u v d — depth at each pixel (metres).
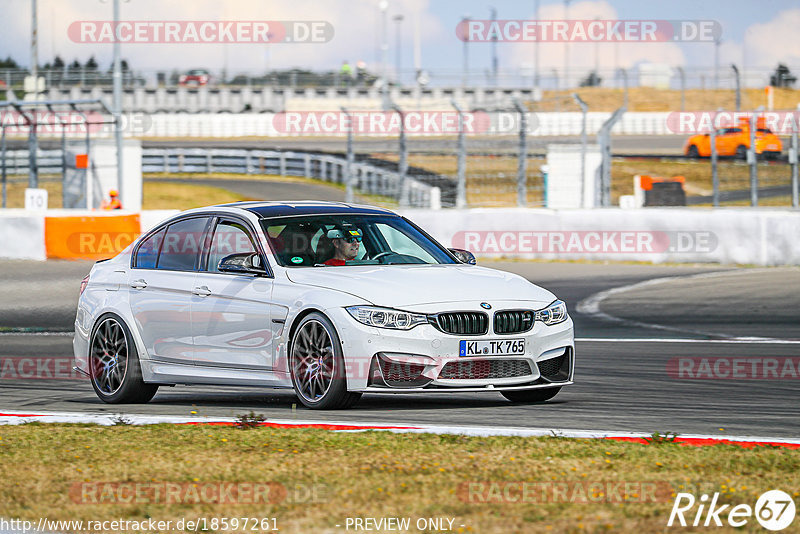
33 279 55.38
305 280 22.36
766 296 48.28
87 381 29.08
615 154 142.75
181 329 24.03
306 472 15.48
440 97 150.75
